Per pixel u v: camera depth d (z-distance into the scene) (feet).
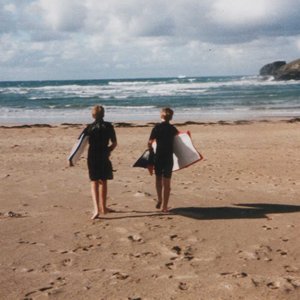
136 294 12.96
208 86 265.13
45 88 273.75
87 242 17.89
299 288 13.20
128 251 16.78
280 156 43.80
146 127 74.49
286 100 143.43
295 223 20.44
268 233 18.90
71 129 72.43
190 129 70.90
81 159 41.34
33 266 15.31
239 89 222.89
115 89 240.94
